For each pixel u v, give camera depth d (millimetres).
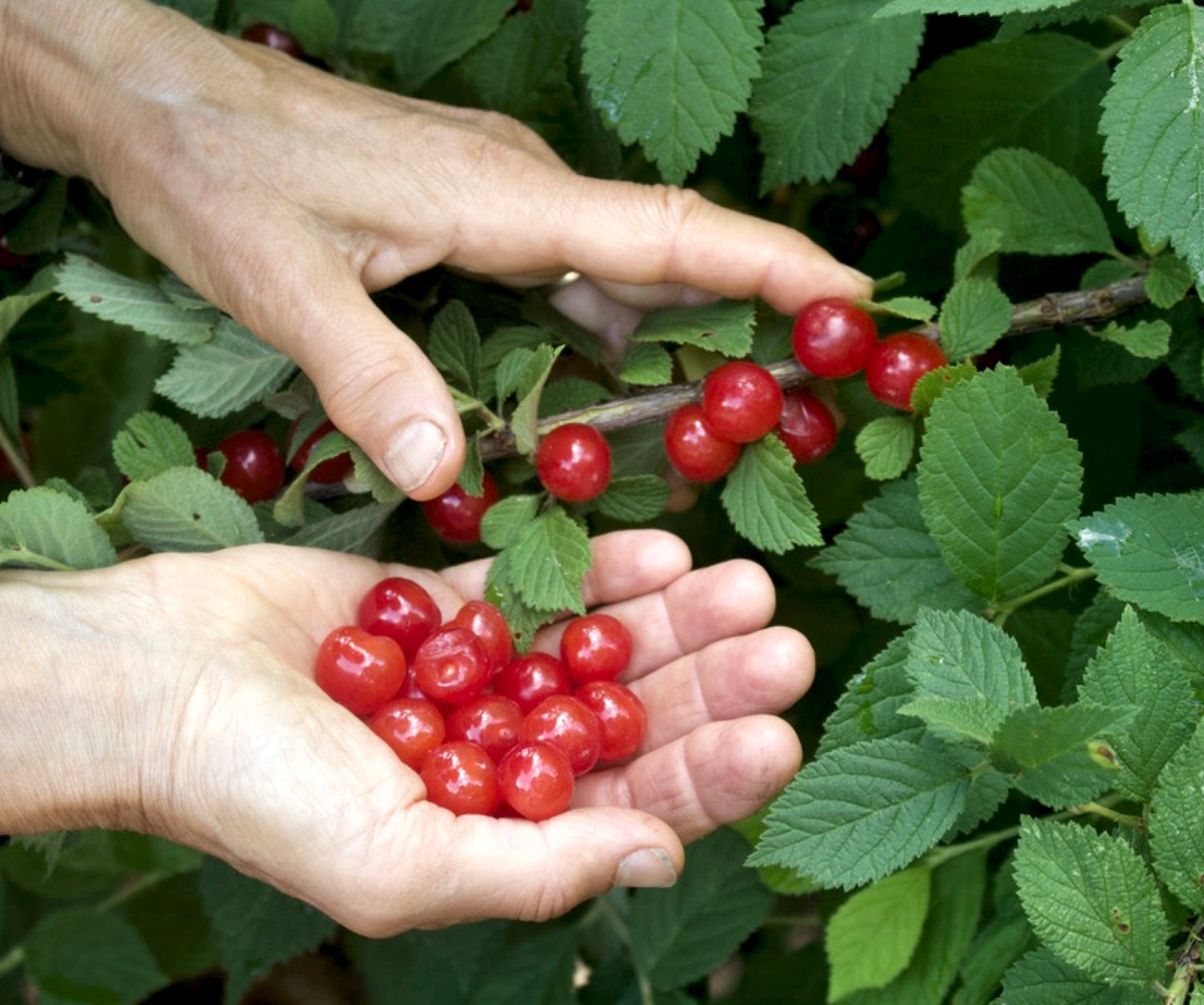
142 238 337
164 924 457
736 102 305
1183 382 314
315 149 323
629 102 310
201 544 316
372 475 302
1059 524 268
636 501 317
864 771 253
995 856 330
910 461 311
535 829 278
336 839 270
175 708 284
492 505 320
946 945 302
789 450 314
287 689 286
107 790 286
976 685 251
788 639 301
